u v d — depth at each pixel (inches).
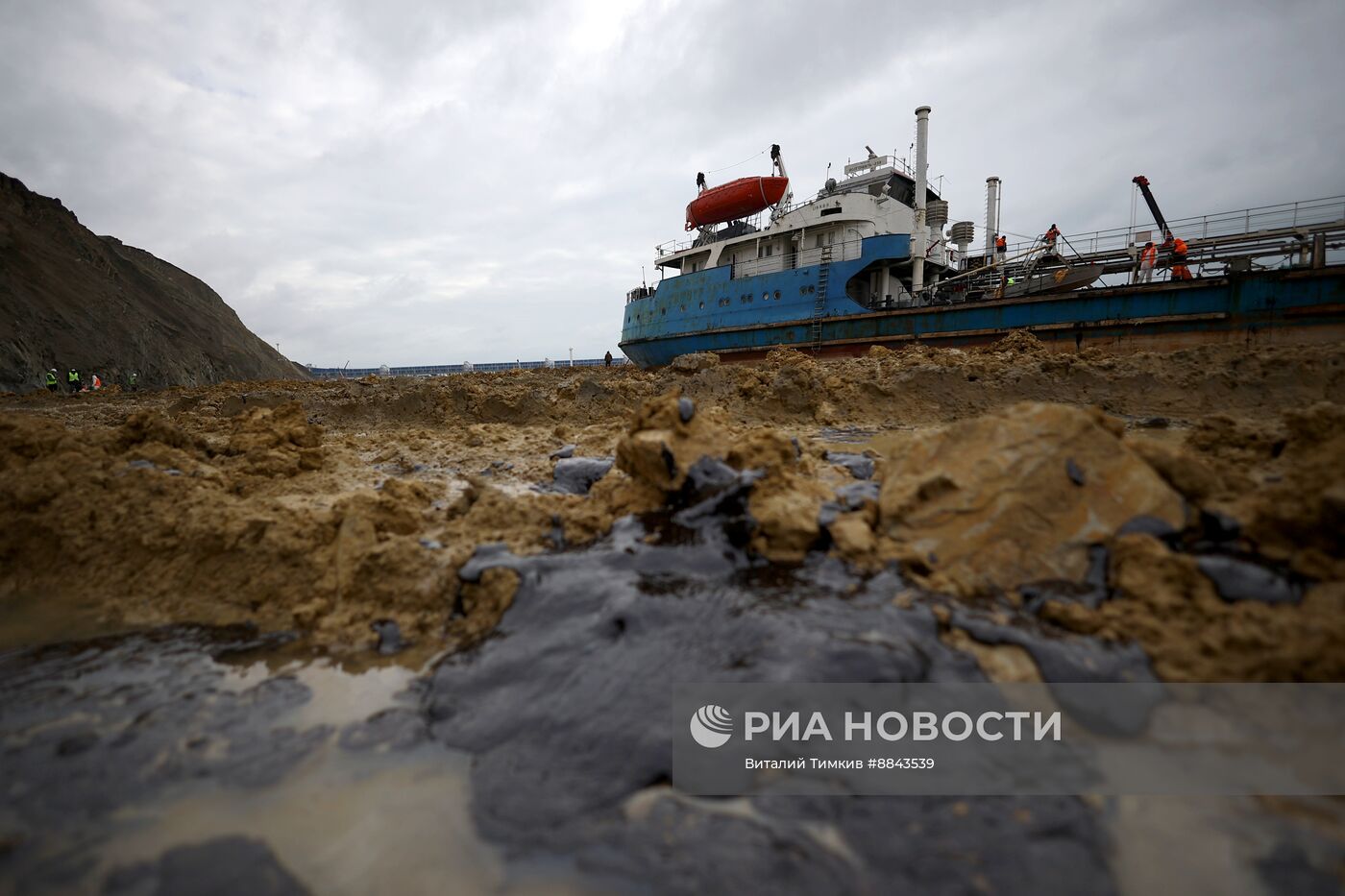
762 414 597.3
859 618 144.7
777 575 172.2
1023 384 564.1
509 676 141.1
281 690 144.6
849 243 1040.8
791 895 87.4
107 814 106.8
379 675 151.3
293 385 1115.9
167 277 5634.8
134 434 282.8
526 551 197.5
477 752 121.0
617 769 113.2
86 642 171.6
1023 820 97.0
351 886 93.7
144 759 119.9
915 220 1006.4
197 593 195.5
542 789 110.2
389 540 193.8
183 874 95.2
